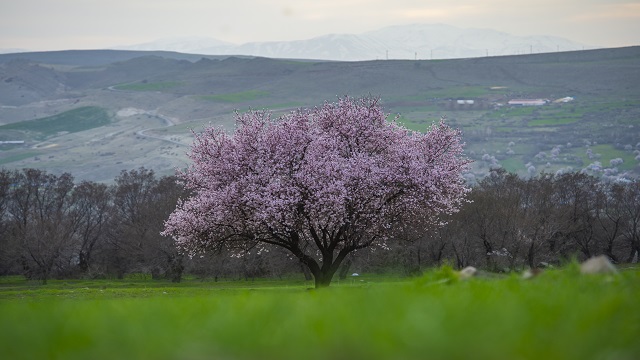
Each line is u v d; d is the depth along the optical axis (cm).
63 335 891
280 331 856
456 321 862
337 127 8769
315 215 7819
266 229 8056
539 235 16562
